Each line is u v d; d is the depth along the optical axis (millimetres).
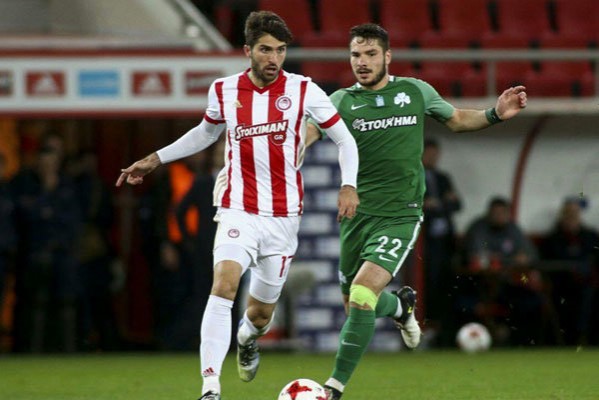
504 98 24719
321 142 44188
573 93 53438
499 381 31812
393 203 24391
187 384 32125
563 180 50438
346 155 22766
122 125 51000
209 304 22188
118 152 51062
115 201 51031
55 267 44438
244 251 22453
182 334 45719
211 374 21812
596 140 50219
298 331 44750
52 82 43094
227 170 22906
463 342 44969
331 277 44531
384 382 31734
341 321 44750
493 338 47531
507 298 47125
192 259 43062
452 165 50281
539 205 50469
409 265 45688
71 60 43094
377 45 24312
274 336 45156
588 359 40531
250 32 22375
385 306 25984
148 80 43219
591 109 46938
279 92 22750
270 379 33094
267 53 22281
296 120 22719
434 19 58406
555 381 31719
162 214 45344
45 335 45688
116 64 43156
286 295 44750
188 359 42312
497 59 46406
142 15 47969
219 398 21828
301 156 23047
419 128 24562
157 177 45906
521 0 58062
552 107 46969
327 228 44312
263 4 56719
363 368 36906
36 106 43062
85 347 47250
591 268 47906
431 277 45938
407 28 56625
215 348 21938
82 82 43156
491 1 58156
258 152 22625
